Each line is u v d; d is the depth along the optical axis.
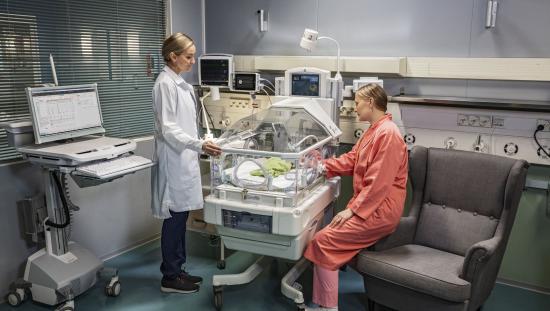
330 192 2.75
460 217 2.64
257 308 2.73
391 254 2.51
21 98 2.78
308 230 2.53
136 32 3.50
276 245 2.42
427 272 2.28
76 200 3.13
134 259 3.42
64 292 2.64
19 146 2.56
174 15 3.76
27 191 2.84
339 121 3.25
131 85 3.51
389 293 2.43
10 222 2.78
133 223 3.60
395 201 2.54
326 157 2.95
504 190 2.49
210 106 3.93
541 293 2.95
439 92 3.18
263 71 3.84
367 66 3.23
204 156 3.33
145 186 3.67
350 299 2.86
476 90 3.06
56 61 2.96
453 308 2.22
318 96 3.10
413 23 3.20
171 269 2.89
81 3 3.06
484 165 2.58
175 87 2.65
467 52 3.04
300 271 2.88
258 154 2.33
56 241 2.75
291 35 3.70
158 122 2.70
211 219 2.46
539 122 2.72
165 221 2.82
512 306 2.78
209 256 3.45
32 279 2.71
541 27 2.79
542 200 2.86
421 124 3.08
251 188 2.41
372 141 2.55
